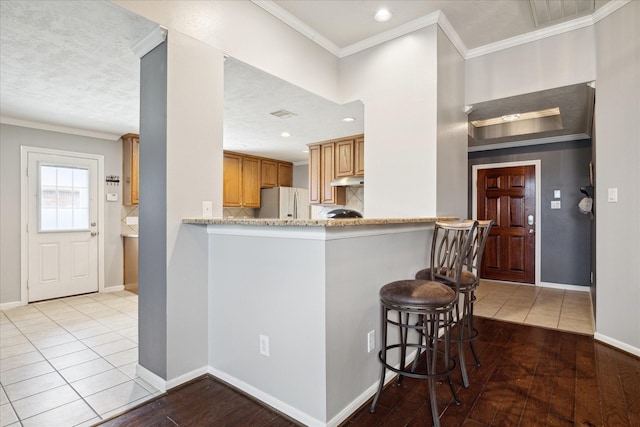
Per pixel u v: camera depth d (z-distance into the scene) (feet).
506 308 12.63
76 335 10.03
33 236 13.93
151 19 6.47
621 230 8.73
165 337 6.72
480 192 18.30
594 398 6.37
